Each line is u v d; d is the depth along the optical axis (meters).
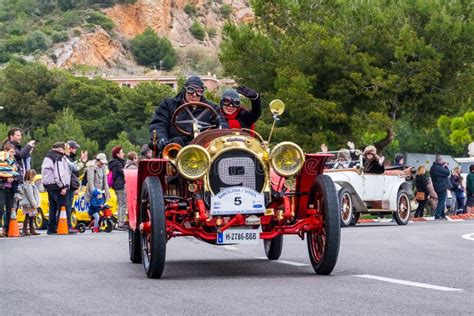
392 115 38.16
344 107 37.44
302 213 10.06
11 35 191.25
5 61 177.62
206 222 9.67
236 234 9.66
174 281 9.36
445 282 8.95
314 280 9.18
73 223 26.95
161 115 10.99
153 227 9.44
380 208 24.16
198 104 10.88
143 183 9.92
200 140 10.02
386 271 10.07
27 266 11.26
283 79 36.47
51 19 196.75
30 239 18.06
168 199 9.95
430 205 33.41
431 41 37.81
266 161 9.82
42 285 9.08
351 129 37.00
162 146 10.49
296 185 9.98
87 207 26.00
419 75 36.59
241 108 11.18
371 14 38.28
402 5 38.88
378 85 36.03
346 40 37.81
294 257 12.47
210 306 7.33
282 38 39.56
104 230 23.88
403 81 36.78
